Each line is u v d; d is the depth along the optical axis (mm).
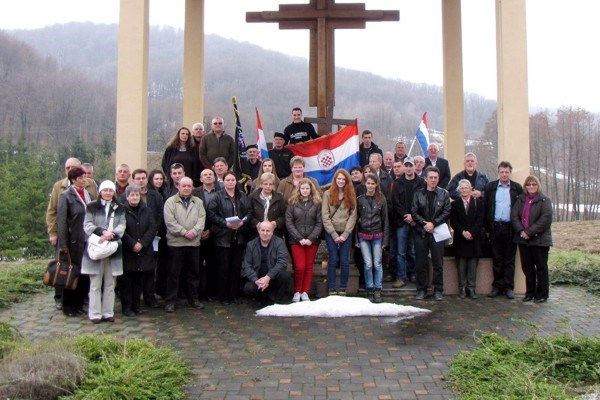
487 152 44031
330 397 4570
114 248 6773
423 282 8125
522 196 8125
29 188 28344
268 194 8039
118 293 8344
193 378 5000
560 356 5004
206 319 7047
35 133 51938
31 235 27922
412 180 8430
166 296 7613
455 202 8289
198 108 11086
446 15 11352
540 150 47375
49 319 7094
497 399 4234
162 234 7906
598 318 7129
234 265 7918
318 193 8047
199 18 11102
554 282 9570
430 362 5395
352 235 8492
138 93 8453
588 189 45781
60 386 4363
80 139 44969
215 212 7801
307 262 7910
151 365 4922
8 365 4492
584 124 46281
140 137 8422
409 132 35125
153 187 8062
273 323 6832
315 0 10305
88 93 56344
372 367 5266
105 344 5262
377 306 7379
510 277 8258
